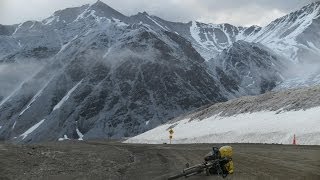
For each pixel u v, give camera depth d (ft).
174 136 264.72
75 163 95.09
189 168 55.77
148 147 170.50
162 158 104.94
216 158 56.18
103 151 147.02
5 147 119.03
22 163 85.40
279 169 67.67
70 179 65.05
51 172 74.79
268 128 183.93
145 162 96.12
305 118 178.09
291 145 134.51
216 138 209.26
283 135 164.96
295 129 165.17
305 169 66.69
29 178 66.03
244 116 240.73
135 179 64.08
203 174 57.47
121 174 72.33
